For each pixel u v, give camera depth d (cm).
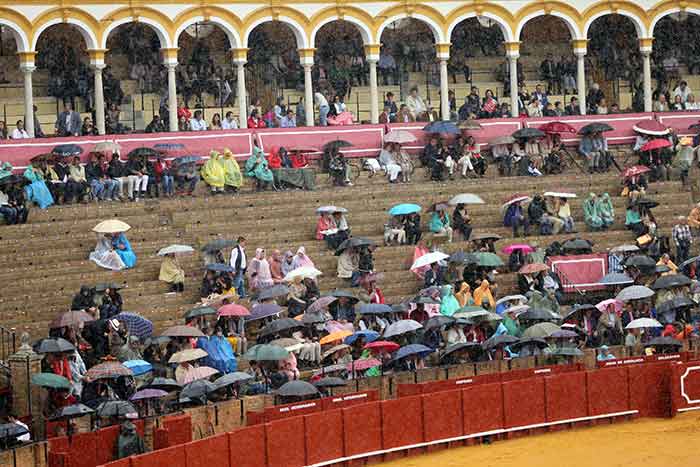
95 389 5628
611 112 9162
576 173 8425
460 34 9275
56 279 6606
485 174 8319
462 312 6494
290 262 6894
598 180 8275
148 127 8044
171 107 8112
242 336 6400
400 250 7375
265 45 8888
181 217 7275
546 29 9531
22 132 7700
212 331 6312
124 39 8531
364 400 5928
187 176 7619
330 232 7275
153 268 6894
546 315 6575
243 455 5356
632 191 8000
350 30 9181
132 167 7450
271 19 8375
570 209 8062
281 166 7944
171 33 8131
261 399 5828
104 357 5791
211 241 6975
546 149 8475
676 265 7681
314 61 8969
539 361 6525
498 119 8562
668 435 6078
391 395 6138
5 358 6100
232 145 8025
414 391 6066
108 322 6109
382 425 5819
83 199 7306
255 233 7288
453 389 6066
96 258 6788
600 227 7881
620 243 7788
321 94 8531
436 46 8762
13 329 6191
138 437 5234
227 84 8619
